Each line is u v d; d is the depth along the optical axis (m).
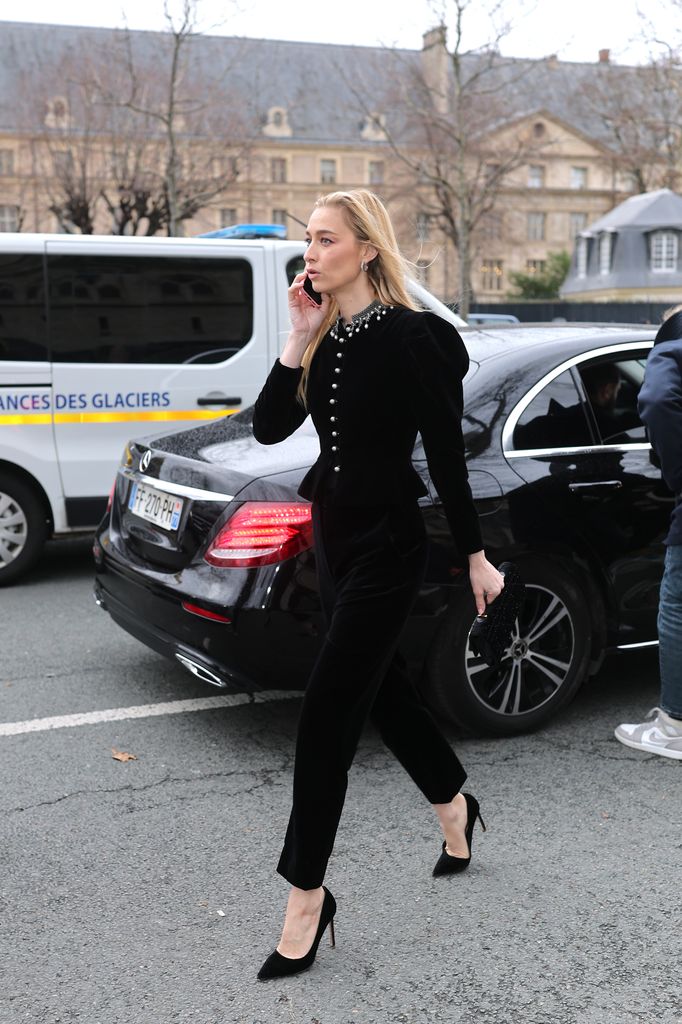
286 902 2.94
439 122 31.64
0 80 61.34
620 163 54.88
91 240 6.53
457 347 2.46
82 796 3.63
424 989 2.52
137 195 34.12
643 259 64.44
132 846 3.26
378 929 2.78
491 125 35.34
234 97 35.69
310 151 77.75
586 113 54.31
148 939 2.75
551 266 73.69
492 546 3.82
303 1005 2.46
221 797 3.62
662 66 34.75
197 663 3.78
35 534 6.67
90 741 4.13
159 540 4.06
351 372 2.46
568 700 4.15
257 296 6.89
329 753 2.48
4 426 6.44
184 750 4.04
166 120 26.61
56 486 6.59
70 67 35.34
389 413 2.45
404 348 2.41
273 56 79.00
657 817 3.42
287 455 3.88
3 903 2.93
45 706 4.52
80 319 6.54
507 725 4.02
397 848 3.22
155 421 6.74
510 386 4.08
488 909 2.87
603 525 4.05
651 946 2.70
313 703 2.48
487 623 2.80
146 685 4.79
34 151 39.31
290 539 3.60
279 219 77.69
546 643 4.09
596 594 4.12
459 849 3.01
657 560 4.19
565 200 81.62
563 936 2.74
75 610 6.14
